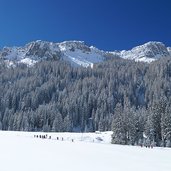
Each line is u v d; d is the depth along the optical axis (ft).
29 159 88.99
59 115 496.23
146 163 103.40
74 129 571.69
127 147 183.83
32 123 521.24
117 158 112.68
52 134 325.62
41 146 137.18
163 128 284.82
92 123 584.40
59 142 177.27
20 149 115.65
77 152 123.13
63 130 484.74
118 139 285.64
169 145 276.41
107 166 88.53
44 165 79.97
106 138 322.14
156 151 167.12
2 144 132.87
